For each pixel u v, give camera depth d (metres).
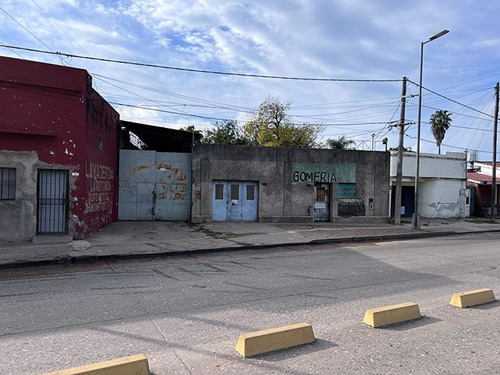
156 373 3.57
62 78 11.89
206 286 7.17
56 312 5.47
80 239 12.20
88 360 3.84
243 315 5.37
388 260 10.34
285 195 19.11
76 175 12.12
